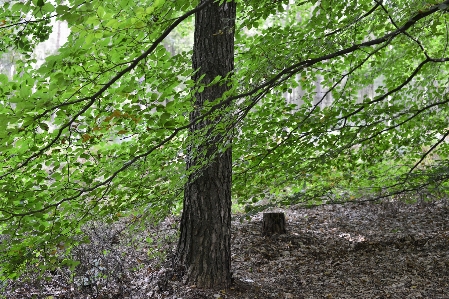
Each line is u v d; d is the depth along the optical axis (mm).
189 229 5414
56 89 2352
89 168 3920
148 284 5484
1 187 3480
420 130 5281
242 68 4414
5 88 2877
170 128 3006
